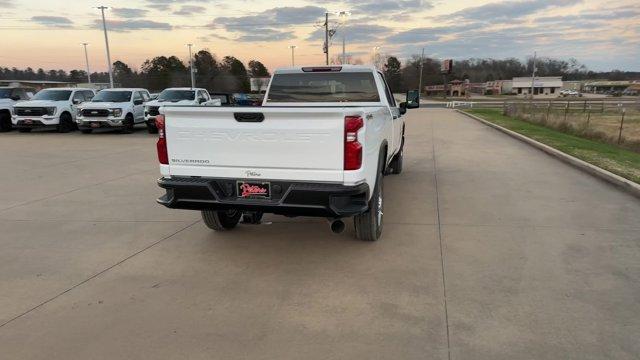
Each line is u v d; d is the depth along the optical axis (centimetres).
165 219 647
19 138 1750
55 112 1897
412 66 12100
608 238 545
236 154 456
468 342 332
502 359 312
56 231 598
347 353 320
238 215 602
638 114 3584
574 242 532
